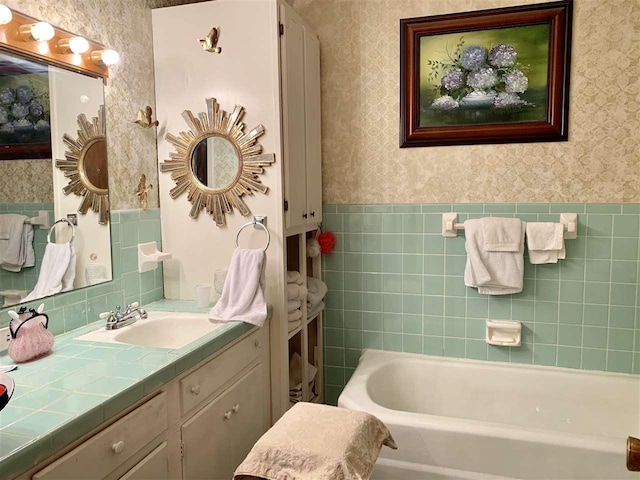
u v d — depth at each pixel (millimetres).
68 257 1895
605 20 2385
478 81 2566
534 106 2506
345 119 2799
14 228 1665
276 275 2350
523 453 1933
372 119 2756
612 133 2424
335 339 2945
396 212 2764
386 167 2758
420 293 2775
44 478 1086
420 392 2697
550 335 2600
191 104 2387
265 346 2342
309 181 2641
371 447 1644
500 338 2629
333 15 2766
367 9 2713
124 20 2205
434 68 2627
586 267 2514
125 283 2225
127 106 2230
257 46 2277
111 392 1305
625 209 2438
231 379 1985
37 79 1743
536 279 2588
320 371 2939
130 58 2246
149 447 1461
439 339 2771
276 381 2400
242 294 2182
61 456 1144
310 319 2713
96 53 1974
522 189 2561
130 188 2254
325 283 2928
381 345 2873
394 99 2711
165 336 2143
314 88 2693
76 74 1924
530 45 2482
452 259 2703
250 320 2086
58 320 1846
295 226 2500
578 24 2418
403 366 2727
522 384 2562
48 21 1781
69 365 1515
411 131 2684
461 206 2656
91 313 2012
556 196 2518
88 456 1211
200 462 1736
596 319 2527
